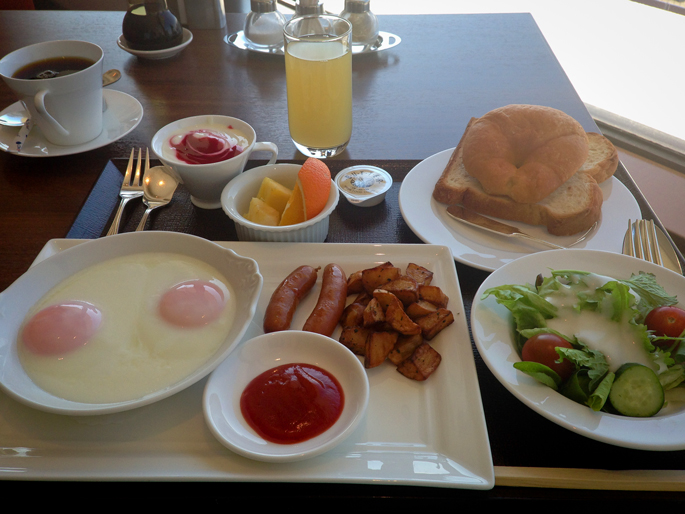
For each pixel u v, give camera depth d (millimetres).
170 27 660
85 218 429
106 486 268
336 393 292
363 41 687
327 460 263
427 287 336
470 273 391
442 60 686
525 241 406
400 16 806
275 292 338
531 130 452
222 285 337
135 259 352
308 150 507
